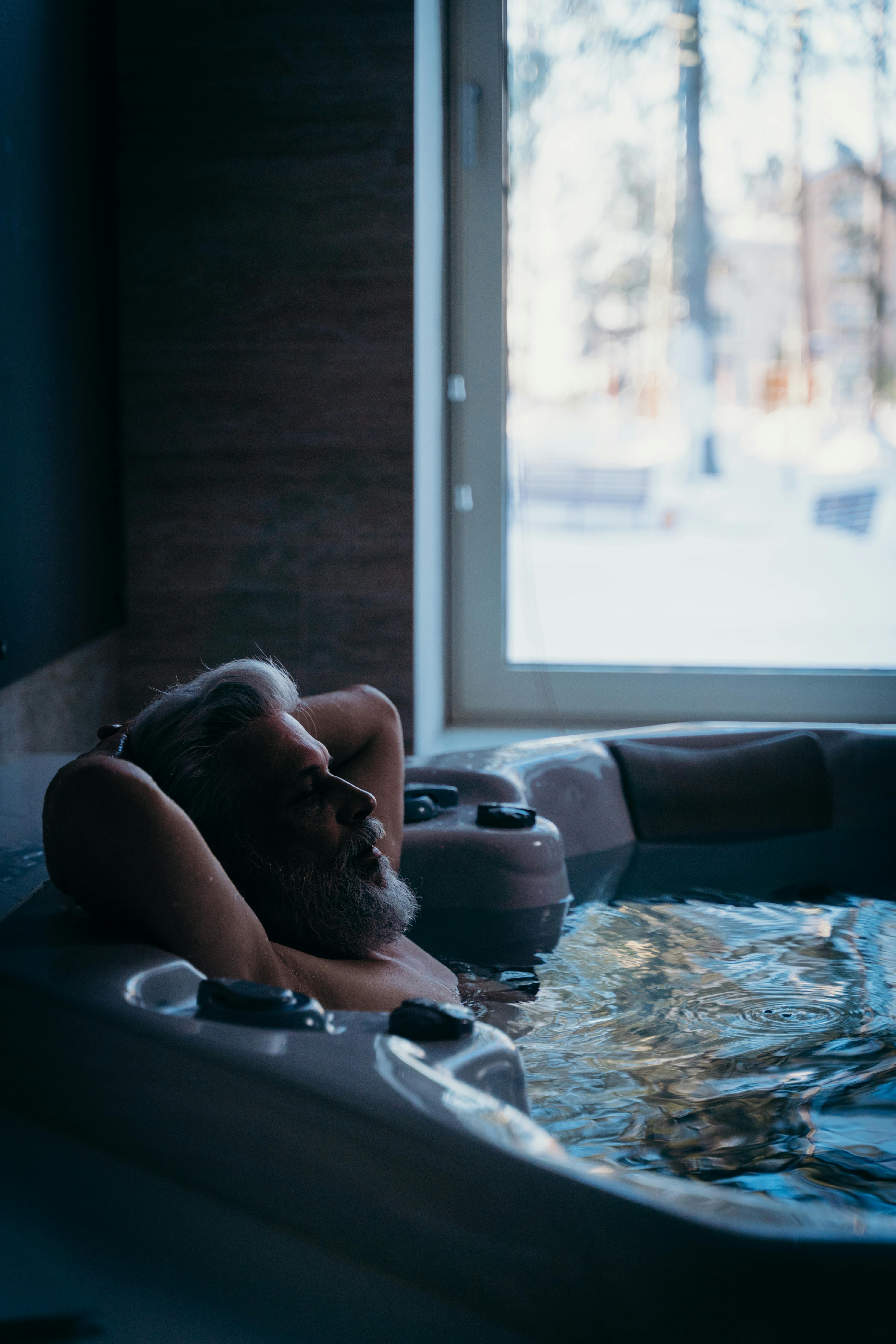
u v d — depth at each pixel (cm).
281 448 194
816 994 108
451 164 220
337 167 188
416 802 134
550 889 132
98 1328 52
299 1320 54
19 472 153
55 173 165
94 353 183
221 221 191
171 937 76
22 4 153
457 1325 53
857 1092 87
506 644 233
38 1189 58
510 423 227
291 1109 58
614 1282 51
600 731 226
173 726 91
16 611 152
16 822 110
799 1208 55
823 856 158
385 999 91
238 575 197
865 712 225
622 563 229
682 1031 99
